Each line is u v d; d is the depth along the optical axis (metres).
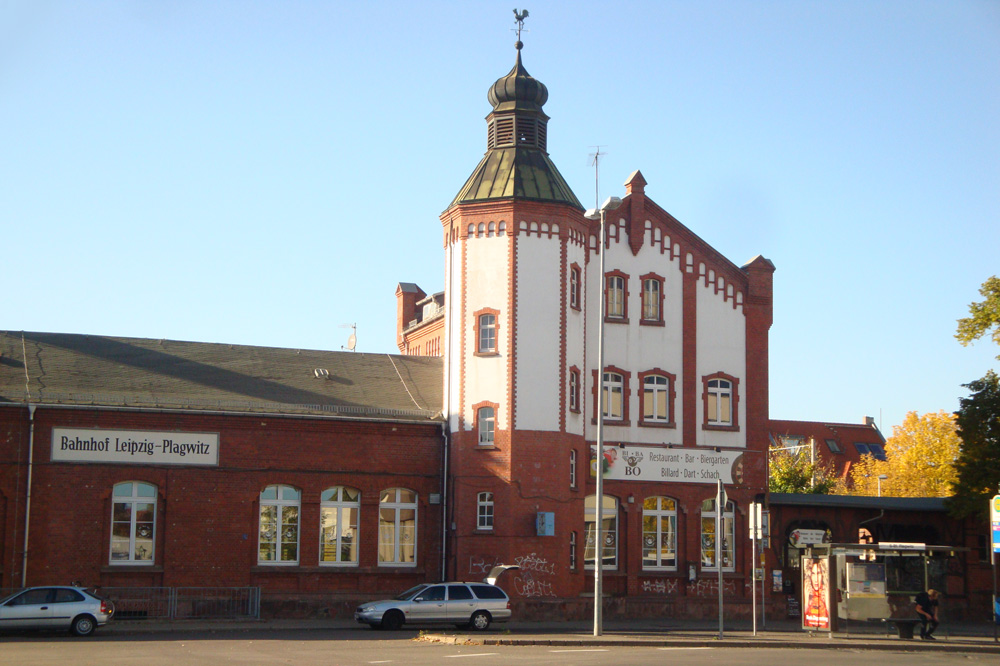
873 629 32.94
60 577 35.41
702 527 42.88
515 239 39.53
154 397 37.75
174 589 35.78
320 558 38.62
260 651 24.52
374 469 39.41
